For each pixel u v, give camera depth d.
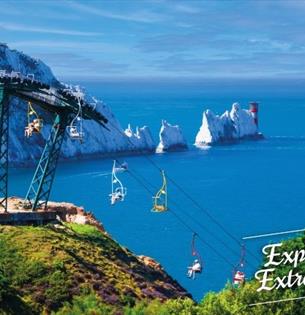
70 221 87.06
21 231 71.75
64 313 56.94
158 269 80.81
